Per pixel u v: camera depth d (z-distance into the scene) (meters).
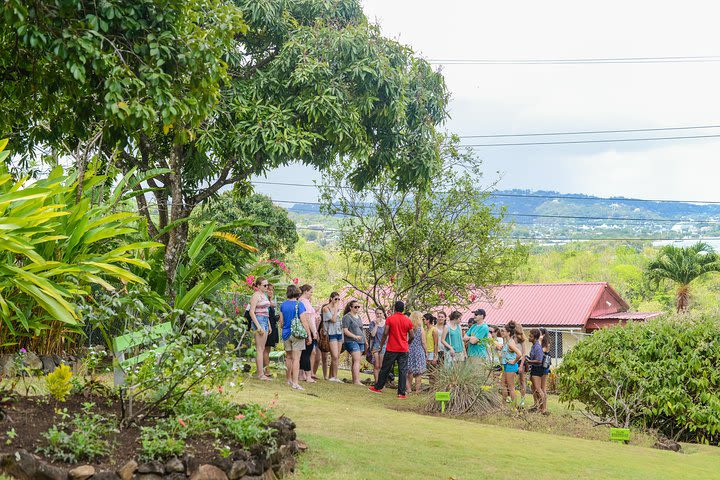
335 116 15.16
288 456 6.48
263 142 14.45
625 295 79.62
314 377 14.80
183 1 9.09
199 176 16.64
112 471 5.11
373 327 16.33
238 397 9.54
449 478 6.86
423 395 13.72
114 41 9.13
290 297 12.43
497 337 14.46
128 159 15.83
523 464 7.89
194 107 9.62
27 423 5.71
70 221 8.74
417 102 17.70
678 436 12.79
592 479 7.54
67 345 9.50
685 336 13.05
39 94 11.27
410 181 18.09
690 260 44.28
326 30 15.52
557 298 39.41
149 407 6.42
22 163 14.13
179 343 6.34
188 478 5.37
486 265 20.00
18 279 7.19
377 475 6.62
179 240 15.05
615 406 12.57
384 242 20.03
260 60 16.48
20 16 7.83
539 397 13.34
